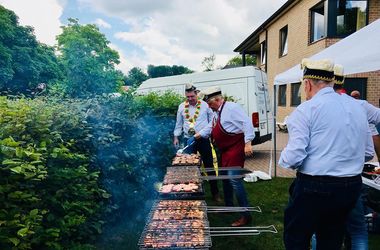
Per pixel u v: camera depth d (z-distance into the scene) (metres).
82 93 4.95
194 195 3.04
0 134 2.49
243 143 4.18
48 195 2.72
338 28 12.51
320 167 2.16
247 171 3.96
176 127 5.71
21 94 3.98
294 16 16.03
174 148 6.02
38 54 24.47
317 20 13.98
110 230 3.91
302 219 2.31
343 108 2.21
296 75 5.88
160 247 2.05
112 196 3.90
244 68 9.42
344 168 2.16
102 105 4.29
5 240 2.15
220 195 5.75
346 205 2.23
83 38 23.45
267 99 10.24
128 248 3.54
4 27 22.34
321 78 2.28
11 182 2.34
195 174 3.65
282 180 6.77
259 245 3.76
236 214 4.72
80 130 3.38
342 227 2.41
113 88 6.11
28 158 2.49
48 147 2.82
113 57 25.70
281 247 3.70
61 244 2.88
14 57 22.86
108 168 3.77
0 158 2.25
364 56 3.98
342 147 2.15
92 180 3.38
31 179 2.41
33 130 2.77
